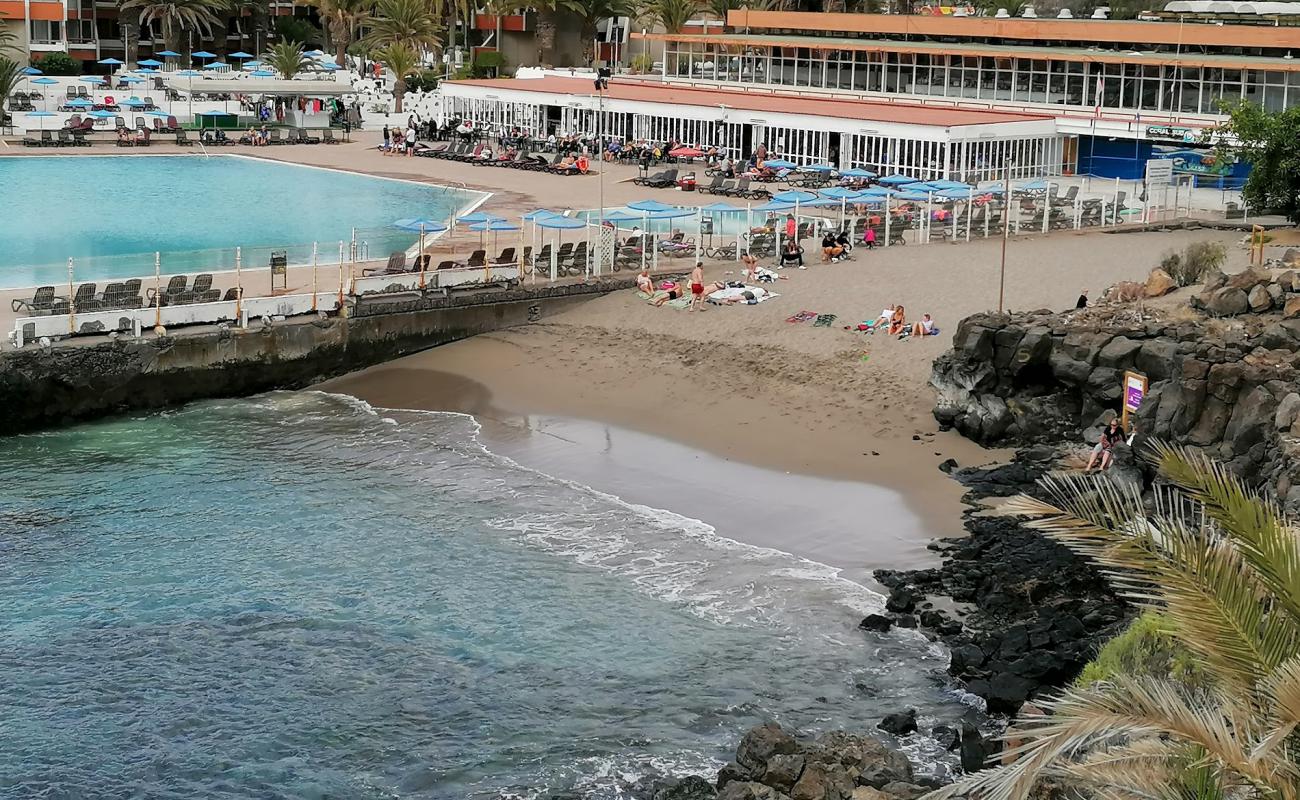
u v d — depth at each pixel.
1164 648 20.69
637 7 119.25
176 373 40.91
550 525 31.88
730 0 110.88
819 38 90.12
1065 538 12.50
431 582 29.00
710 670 25.33
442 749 22.98
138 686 24.91
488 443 37.44
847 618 27.05
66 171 79.12
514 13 122.00
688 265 51.16
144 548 30.70
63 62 114.12
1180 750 12.27
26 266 46.53
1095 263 49.38
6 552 30.34
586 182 75.12
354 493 33.97
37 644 26.33
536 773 22.25
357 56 120.19
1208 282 38.19
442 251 53.44
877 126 72.69
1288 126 55.12
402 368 43.94
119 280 46.50
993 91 80.62
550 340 45.03
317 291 45.09
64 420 39.41
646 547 30.59
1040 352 35.41
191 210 66.56
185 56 120.25
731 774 21.08
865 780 20.22
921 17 85.38
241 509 32.94
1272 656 11.67
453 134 93.44
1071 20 78.88
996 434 35.50
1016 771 11.21
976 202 58.03
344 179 78.12
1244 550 11.73
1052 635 25.08
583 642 26.42
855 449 35.66
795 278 48.59
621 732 23.41
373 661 25.83
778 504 32.69
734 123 80.50
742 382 40.09
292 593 28.50
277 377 42.69
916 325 41.47
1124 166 73.69
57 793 21.81
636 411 39.22
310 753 22.89
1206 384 31.70
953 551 29.67
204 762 22.64
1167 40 74.31
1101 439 32.94
